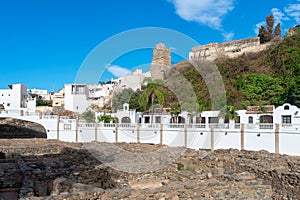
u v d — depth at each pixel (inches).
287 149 1209.4
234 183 572.7
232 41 3388.3
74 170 744.3
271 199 603.2
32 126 2082.9
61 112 2576.3
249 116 1745.8
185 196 521.0
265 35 3607.3
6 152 1251.2
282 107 1595.7
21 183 690.2
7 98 3230.8
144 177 728.3
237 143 1359.5
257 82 2289.6
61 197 462.0
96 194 484.7
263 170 650.8
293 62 2425.0
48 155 1099.3
